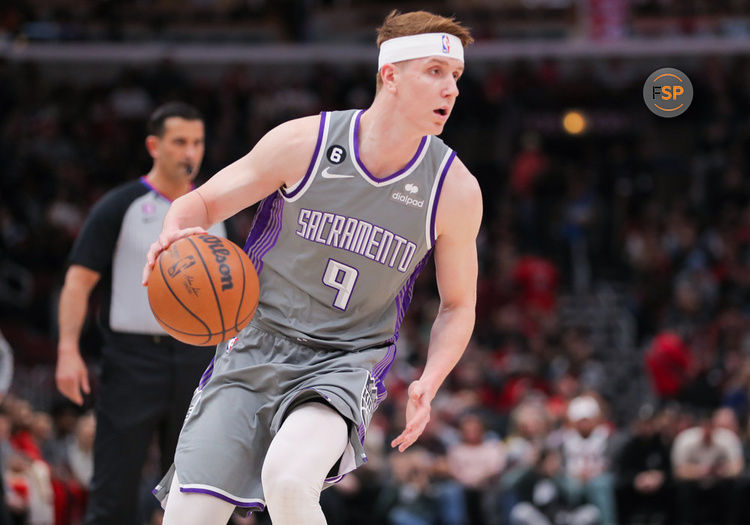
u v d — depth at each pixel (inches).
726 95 1221.7
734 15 1291.8
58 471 523.2
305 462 203.0
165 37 1359.5
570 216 1130.0
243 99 1245.1
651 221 1124.5
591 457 612.1
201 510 213.8
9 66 1289.4
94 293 832.9
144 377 308.3
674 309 976.3
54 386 764.6
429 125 216.1
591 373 864.9
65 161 1162.0
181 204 217.3
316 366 220.5
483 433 655.1
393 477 600.7
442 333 233.6
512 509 600.1
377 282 223.9
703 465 616.1
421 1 1348.4
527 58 1291.8
